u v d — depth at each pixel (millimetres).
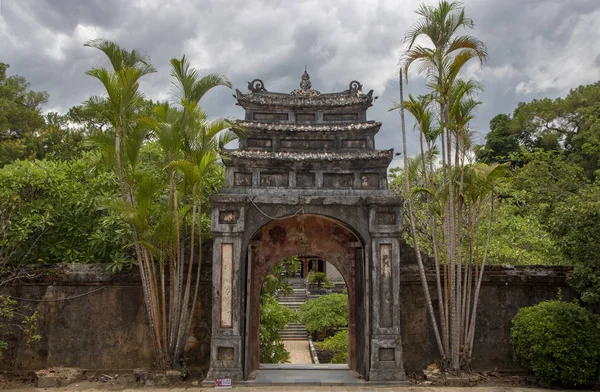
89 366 12148
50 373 11398
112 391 10664
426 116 11984
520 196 19578
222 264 11477
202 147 11531
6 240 12148
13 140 24516
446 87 11398
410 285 12617
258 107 13133
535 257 15922
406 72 11477
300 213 11789
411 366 12305
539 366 10781
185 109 11383
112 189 13805
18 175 12938
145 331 12273
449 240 11438
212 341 11148
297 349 26688
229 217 11617
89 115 27266
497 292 12648
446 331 11445
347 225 11930
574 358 10453
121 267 12125
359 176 12188
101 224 13078
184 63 11852
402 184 17656
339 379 11641
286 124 12891
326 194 11961
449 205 11438
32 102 27547
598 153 17062
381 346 11336
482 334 12461
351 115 13195
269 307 19156
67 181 13672
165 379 10992
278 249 13430
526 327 11195
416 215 16625
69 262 12859
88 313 12312
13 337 12180
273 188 12055
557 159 20000
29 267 12305
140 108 11961
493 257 15195
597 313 12305
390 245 11766
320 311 28031
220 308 11305
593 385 10914
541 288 12656
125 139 11422
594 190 13484
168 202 11820
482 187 11953
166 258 12383
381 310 11523
